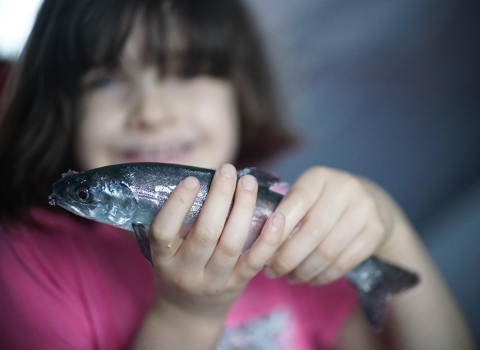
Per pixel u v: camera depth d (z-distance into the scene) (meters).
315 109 0.92
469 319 0.75
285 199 0.37
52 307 0.45
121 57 0.49
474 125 0.96
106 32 0.48
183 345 0.36
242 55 0.61
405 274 0.41
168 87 0.50
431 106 0.98
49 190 0.47
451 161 0.94
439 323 0.48
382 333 0.50
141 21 0.49
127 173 0.34
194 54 0.51
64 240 0.47
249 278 0.35
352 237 0.38
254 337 0.48
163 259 0.34
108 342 0.45
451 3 0.98
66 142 0.48
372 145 0.95
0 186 0.48
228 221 0.33
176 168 0.35
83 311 0.45
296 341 0.49
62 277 0.46
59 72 0.48
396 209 0.50
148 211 0.34
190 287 0.34
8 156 0.48
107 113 0.48
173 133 0.49
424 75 0.99
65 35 0.48
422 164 0.94
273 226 0.34
